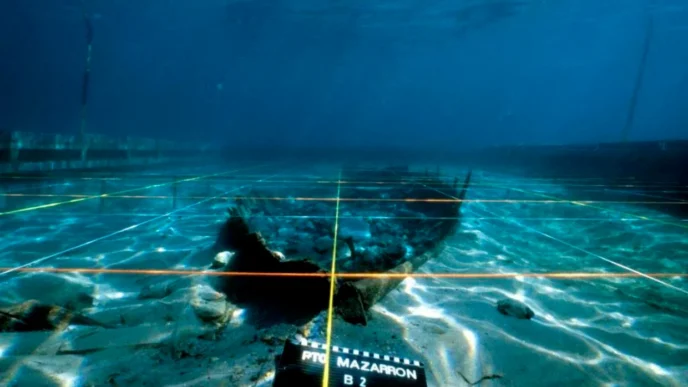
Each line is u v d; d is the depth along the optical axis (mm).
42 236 5020
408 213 6551
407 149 45156
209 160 23453
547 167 16344
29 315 2510
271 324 2629
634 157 12109
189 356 2236
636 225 6129
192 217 6406
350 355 1735
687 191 8992
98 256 4164
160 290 3125
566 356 2381
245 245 3311
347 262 3762
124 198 7941
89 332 2455
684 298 3301
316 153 33781
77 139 11047
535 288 3502
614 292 3420
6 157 8820
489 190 10242
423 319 2820
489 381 2115
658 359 2365
